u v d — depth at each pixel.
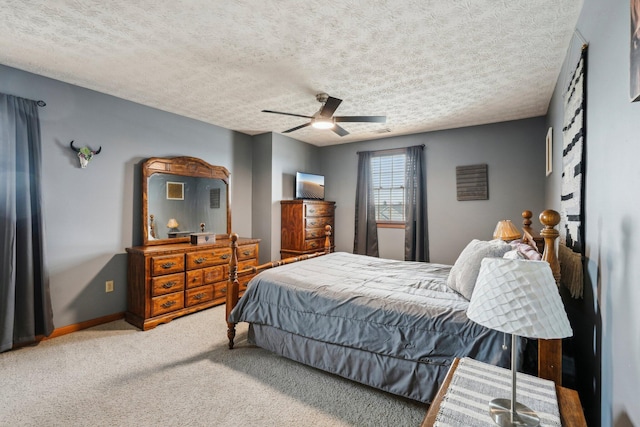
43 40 2.30
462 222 4.63
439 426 0.97
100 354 2.64
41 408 1.93
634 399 0.99
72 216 3.13
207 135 4.43
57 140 3.02
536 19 1.99
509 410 1.03
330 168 5.91
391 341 1.97
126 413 1.89
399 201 5.21
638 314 0.97
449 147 4.71
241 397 2.06
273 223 5.01
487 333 1.70
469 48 2.38
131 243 3.59
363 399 2.05
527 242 2.84
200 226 4.23
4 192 2.63
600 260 1.36
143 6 1.90
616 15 1.21
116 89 3.24
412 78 2.93
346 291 2.27
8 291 2.64
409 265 3.17
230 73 2.84
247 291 2.68
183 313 3.50
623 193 1.10
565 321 0.95
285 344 2.47
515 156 4.25
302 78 2.94
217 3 1.86
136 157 3.63
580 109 1.70
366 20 2.03
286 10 1.92
